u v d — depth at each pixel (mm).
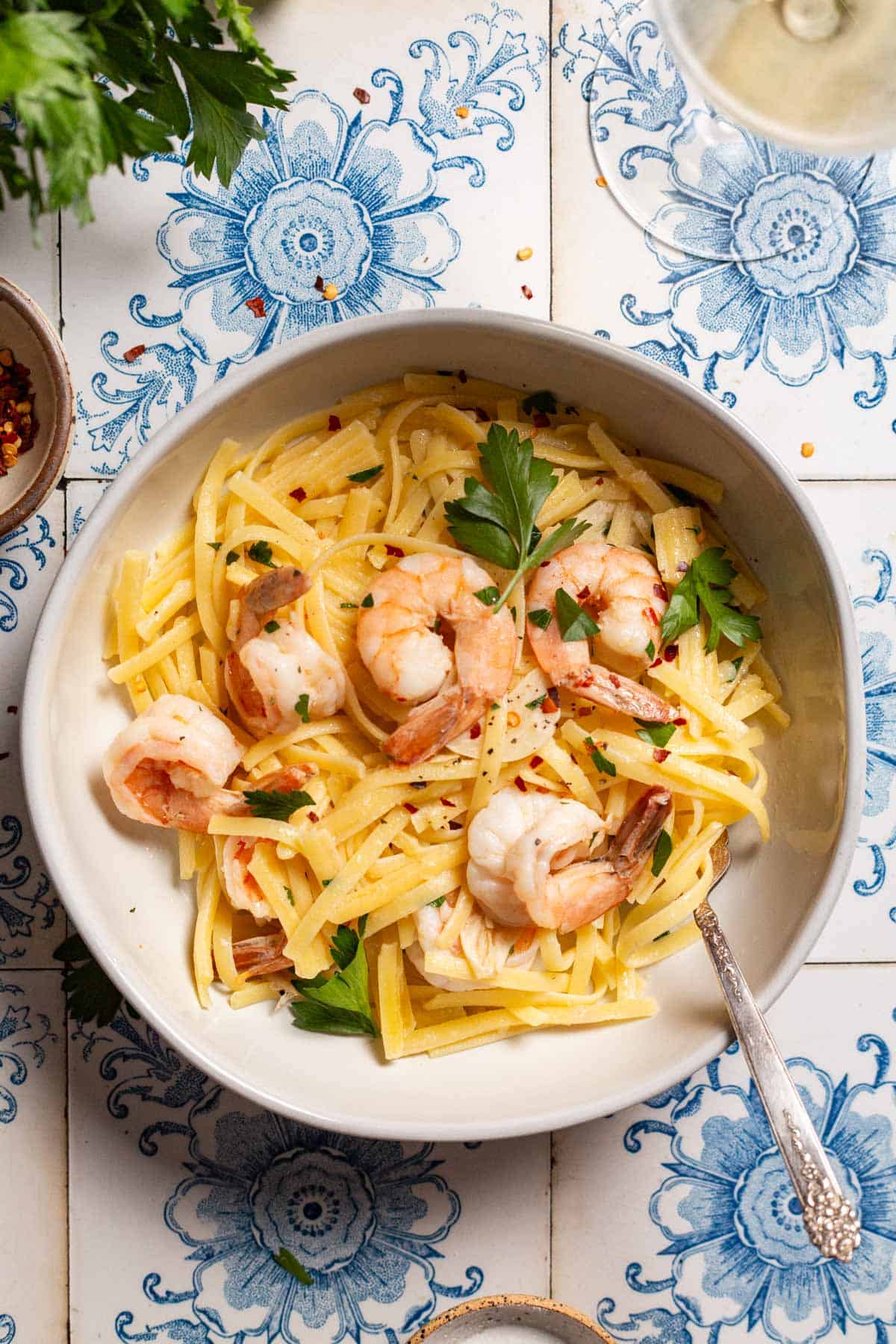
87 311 598
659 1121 617
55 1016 605
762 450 549
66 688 554
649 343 606
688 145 608
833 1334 615
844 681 551
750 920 582
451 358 568
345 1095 563
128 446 599
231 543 563
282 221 601
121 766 548
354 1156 614
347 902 562
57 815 540
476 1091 569
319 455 574
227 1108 611
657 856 566
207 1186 610
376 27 603
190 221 600
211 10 597
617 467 575
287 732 563
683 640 573
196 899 576
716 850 589
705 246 607
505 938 570
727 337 608
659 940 583
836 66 566
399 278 602
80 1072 606
